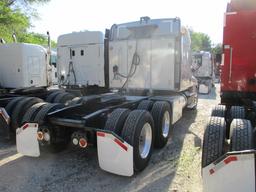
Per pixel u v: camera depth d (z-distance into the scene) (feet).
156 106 17.03
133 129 12.37
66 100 23.38
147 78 22.04
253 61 16.01
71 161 14.80
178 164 14.34
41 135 13.93
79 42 29.37
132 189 11.55
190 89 28.86
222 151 10.23
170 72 21.13
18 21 59.11
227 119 13.64
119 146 11.91
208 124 11.12
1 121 17.42
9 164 14.37
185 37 22.97
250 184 8.66
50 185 11.91
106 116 14.46
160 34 21.62
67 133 14.96
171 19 21.22
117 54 23.13
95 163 14.52
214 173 9.14
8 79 31.40
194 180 12.44
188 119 26.71
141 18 22.47
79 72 29.76
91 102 17.52
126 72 22.88
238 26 16.06
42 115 14.20
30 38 74.54
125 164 11.94
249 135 10.11
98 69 28.55
